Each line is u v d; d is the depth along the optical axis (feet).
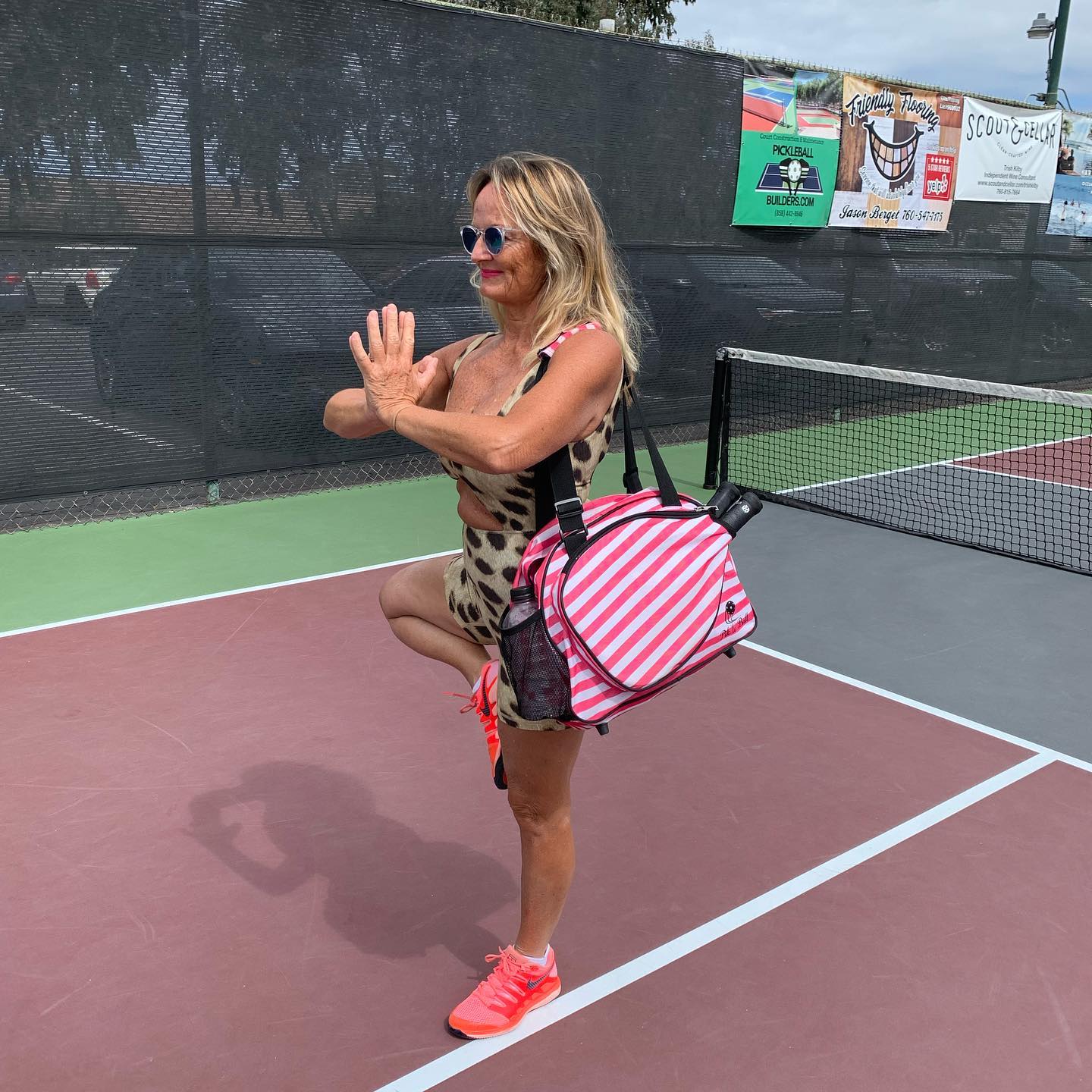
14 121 20.01
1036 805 12.27
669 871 10.79
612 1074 8.13
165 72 21.43
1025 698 15.31
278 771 12.55
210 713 13.94
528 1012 8.73
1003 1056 8.43
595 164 27.81
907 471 30.32
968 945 9.76
